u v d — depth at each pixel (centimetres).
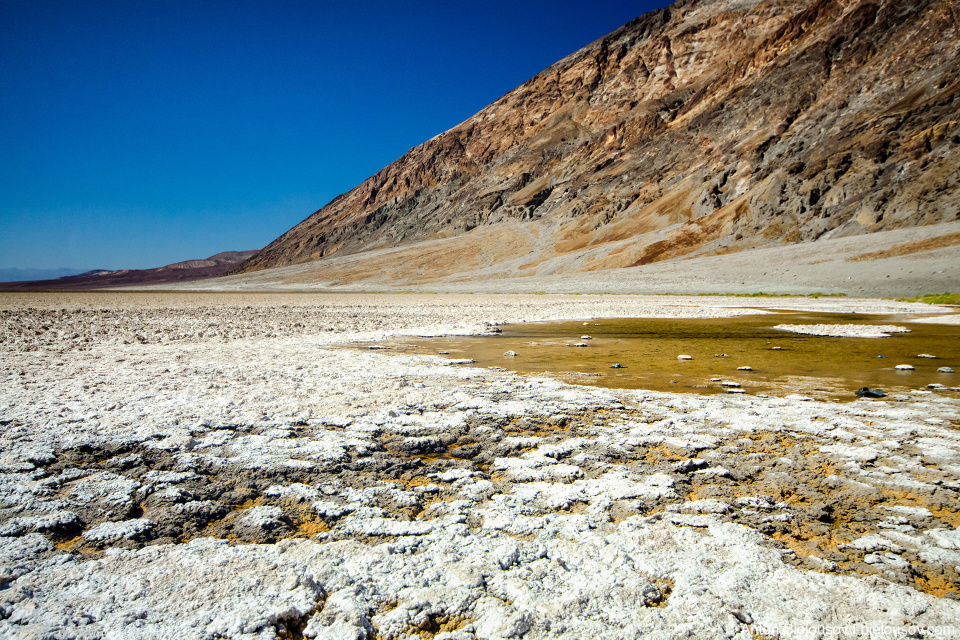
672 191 13088
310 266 19175
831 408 688
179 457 491
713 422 623
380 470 477
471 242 16188
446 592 288
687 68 18538
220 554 324
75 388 775
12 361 1045
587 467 483
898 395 771
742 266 7512
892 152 8756
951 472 462
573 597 283
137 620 259
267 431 574
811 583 299
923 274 5312
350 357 1147
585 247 13125
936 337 1588
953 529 363
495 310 3080
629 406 705
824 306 3450
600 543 343
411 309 3278
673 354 1245
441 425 604
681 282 7306
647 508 399
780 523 372
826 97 11500
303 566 313
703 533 360
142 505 396
